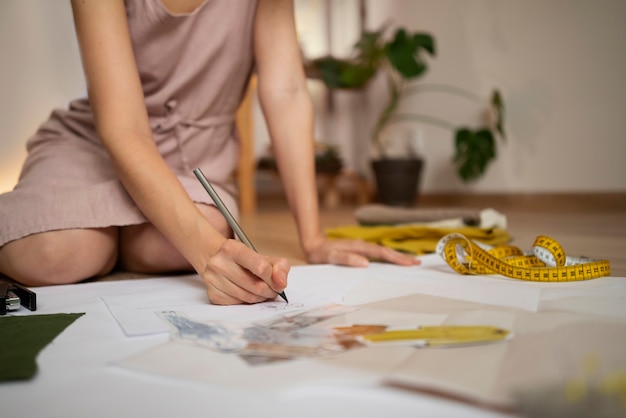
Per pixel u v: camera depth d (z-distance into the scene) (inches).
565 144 117.0
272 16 48.4
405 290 33.4
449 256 40.4
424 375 18.2
